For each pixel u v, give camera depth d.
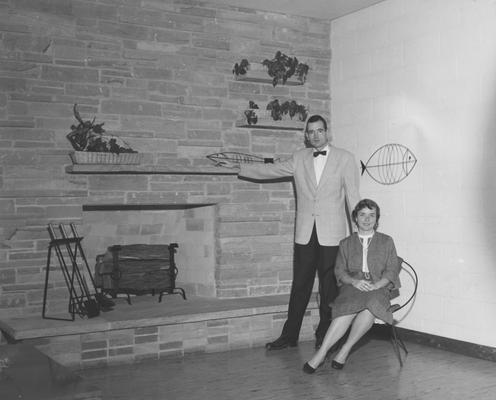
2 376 3.62
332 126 6.37
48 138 5.17
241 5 5.93
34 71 5.13
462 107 5.15
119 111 5.44
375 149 5.92
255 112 6.01
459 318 5.20
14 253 5.04
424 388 4.31
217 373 4.70
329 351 5.21
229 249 5.88
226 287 5.87
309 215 5.36
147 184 5.52
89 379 4.56
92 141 5.20
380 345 5.52
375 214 4.94
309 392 4.24
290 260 6.18
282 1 5.83
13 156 5.05
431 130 5.40
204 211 6.03
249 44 6.02
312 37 6.34
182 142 5.70
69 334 4.73
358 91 6.09
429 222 5.42
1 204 5.01
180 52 5.70
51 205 5.17
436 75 5.36
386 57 5.81
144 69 5.54
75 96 5.27
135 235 6.13
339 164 5.32
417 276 5.50
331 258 5.29
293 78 6.12
